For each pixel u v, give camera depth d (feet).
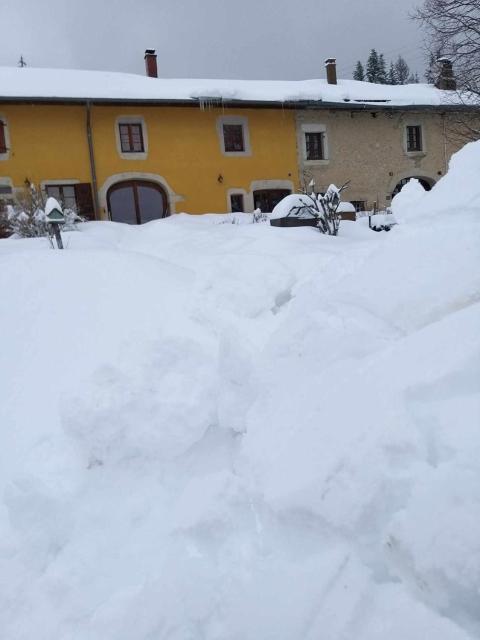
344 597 4.56
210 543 6.33
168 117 52.06
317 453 5.76
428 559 4.24
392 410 5.42
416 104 57.52
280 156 55.72
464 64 40.73
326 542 5.25
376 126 58.65
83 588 6.38
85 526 7.42
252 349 10.06
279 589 5.01
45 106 48.19
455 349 5.81
